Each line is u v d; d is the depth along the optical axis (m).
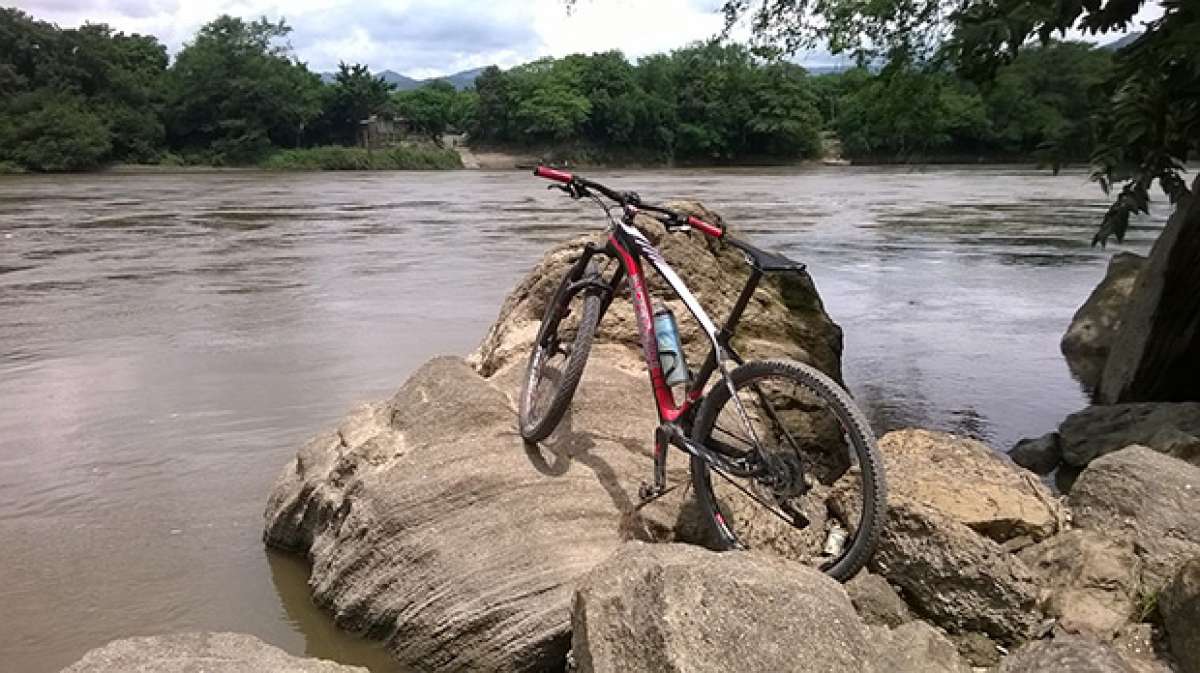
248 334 12.81
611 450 5.40
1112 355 9.78
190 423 8.63
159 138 82.00
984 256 21.58
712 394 4.66
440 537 4.92
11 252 22.61
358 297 15.99
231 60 84.06
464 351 11.72
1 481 7.16
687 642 3.39
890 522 4.43
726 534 4.72
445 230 28.03
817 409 6.15
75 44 79.88
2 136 73.12
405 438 5.60
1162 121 7.20
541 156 87.31
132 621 5.11
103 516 6.50
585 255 5.52
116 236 26.53
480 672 4.52
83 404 9.30
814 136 86.81
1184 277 8.69
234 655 4.05
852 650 3.43
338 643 4.92
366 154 82.75
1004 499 4.75
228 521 6.42
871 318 14.47
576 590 3.86
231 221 31.58
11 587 5.47
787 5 10.12
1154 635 4.14
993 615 4.21
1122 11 6.82
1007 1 6.82
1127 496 4.79
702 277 7.14
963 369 11.25
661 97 88.81
